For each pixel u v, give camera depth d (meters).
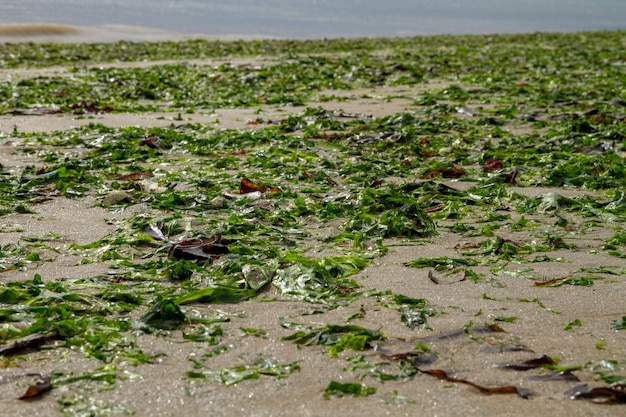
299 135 11.43
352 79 18.66
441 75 19.95
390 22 42.38
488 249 5.88
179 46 26.70
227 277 5.11
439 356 4.05
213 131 11.27
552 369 3.89
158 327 4.37
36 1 36.72
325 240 6.17
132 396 3.62
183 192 7.61
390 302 4.79
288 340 4.24
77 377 3.75
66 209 7.09
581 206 7.18
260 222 6.64
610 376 3.80
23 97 14.63
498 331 4.36
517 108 14.09
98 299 4.79
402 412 3.48
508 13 51.00
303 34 35.31
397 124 12.20
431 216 6.90
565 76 19.55
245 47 26.84
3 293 4.75
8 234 6.29
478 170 8.99
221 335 4.30
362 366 3.91
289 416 3.45
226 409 3.52
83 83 16.91
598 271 5.42
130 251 5.87
